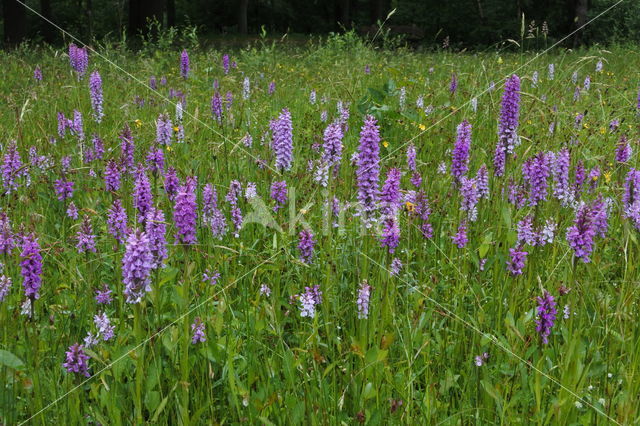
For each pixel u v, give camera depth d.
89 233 3.33
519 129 5.82
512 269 3.13
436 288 3.44
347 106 6.89
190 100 8.35
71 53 9.62
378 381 2.59
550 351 2.79
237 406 2.46
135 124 6.82
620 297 2.91
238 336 2.95
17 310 3.02
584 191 4.52
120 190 4.57
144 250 2.51
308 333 3.00
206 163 5.24
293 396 2.45
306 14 45.62
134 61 13.02
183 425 2.43
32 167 5.15
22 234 3.11
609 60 14.00
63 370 2.80
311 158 5.37
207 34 34.25
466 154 4.35
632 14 23.28
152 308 3.25
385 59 12.11
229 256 3.65
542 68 10.34
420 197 3.82
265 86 9.77
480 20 30.70
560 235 3.98
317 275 3.53
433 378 2.79
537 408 2.41
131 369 2.94
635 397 2.51
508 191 4.31
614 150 5.40
